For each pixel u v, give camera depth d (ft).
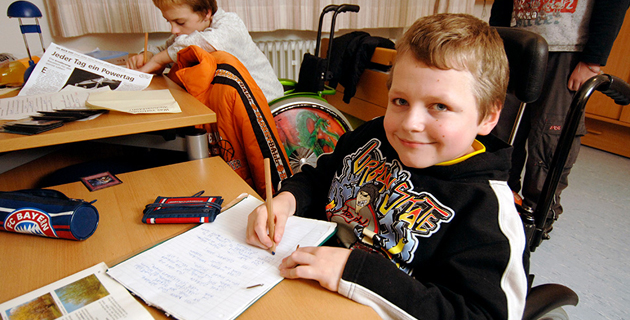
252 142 4.00
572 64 4.59
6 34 5.85
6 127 2.32
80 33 6.17
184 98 3.35
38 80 3.55
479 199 1.70
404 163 1.88
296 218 2.01
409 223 1.88
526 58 2.17
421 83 1.67
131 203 2.10
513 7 4.91
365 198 2.18
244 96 3.89
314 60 5.74
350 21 8.13
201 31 4.81
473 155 1.82
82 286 1.43
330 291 1.46
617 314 3.90
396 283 1.42
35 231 1.70
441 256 1.69
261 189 4.17
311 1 7.60
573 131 2.05
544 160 4.95
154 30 6.50
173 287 1.44
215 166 2.63
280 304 1.38
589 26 4.31
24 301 1.35
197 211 1.92
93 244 1.71
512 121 4.28
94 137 2.40
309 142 5.50
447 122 1.67
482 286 1.51
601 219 5.73
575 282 4.37
